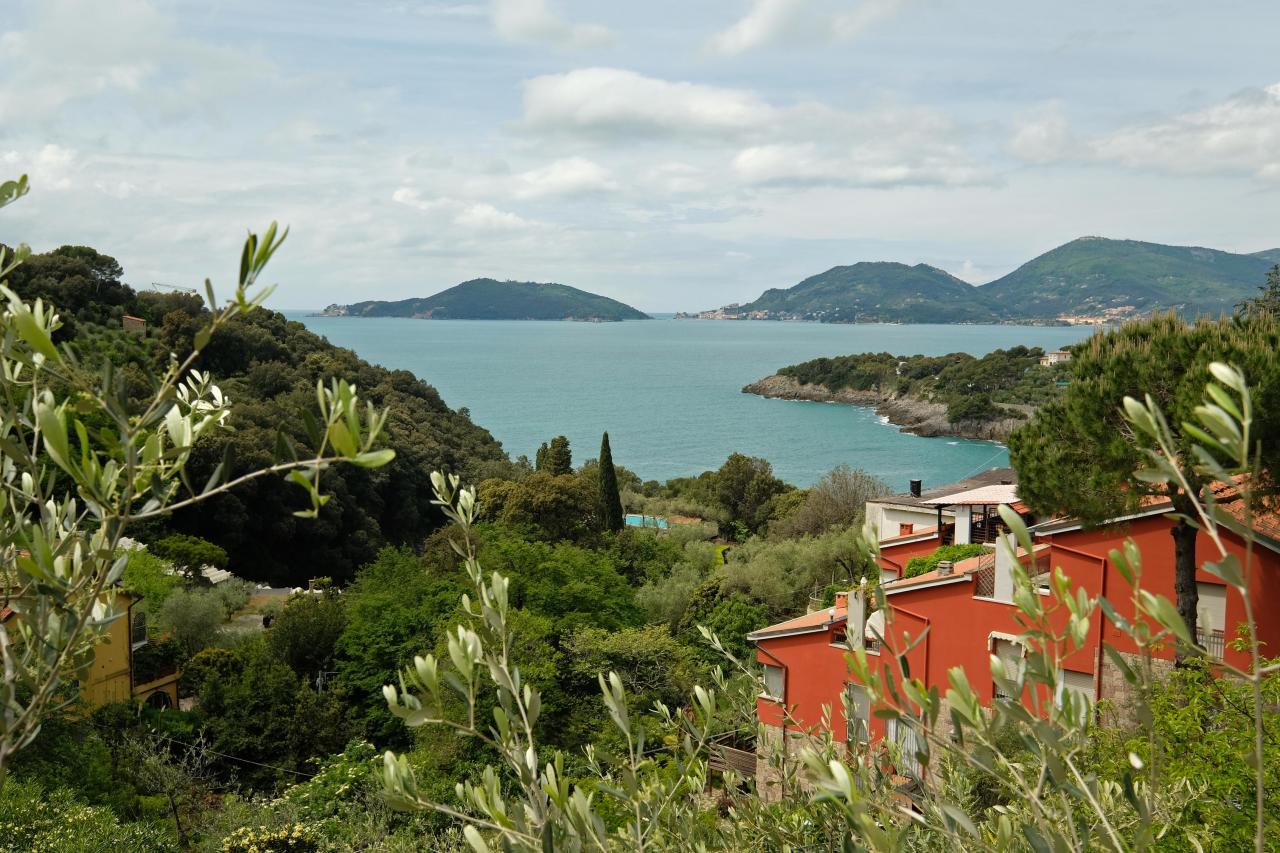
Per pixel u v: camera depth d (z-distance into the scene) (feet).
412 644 105.29
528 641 106.63
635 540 206.59
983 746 7.77
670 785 14.33
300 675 112.68
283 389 259.19
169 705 100.73
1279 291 126.31
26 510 8.55
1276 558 54.08
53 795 52.80
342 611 123.65
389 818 63.16
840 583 141.28
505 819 8.79
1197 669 33.17
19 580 8.65
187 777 73.10
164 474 7.78
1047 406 61.41
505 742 9.25
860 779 11.97
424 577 131.44
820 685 65.98
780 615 142.72
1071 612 7.88
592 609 137.39
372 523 232.12
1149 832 7.43
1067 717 7.84
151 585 122.42
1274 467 50.16
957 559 79.66
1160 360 52.47
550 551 149.89
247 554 196.85
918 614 63.57
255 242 7.00
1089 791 7.73
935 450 536.42
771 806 15.15
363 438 6.57
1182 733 30.35
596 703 107.04
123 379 7.16
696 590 151.43
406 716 8.98
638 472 470.80
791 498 267.18
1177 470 6.15
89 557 7.26
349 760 81.51
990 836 11.28
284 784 84.74
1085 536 60.39
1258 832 6.03
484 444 348.79
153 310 280.51
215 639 119.85
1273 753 27.12
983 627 60.64
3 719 7.22
